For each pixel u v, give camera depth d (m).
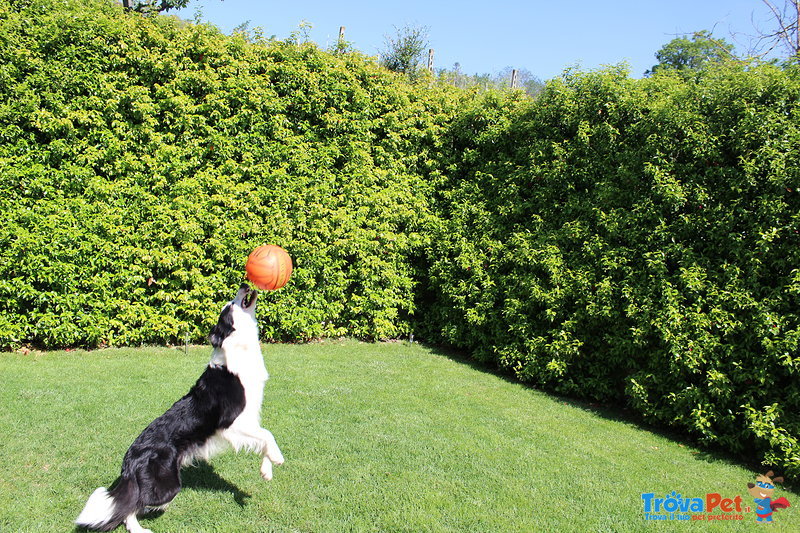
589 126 7.31
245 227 8.04
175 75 7.80
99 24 7.38
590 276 6.82
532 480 4.52
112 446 4.59
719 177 5.77
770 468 5.27
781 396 5.24
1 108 6.87
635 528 3.90
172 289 7.88
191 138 7.93
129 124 7.55
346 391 6.52
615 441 5.66
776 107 5.47
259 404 3.80
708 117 6.01
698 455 5.49
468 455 4.93
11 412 5.14
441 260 8.91
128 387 6.07
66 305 7.18
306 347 8.55
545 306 7.43
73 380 6.17
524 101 8.71
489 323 8.20
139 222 7.61
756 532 3.99
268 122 8.34
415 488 4.23
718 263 5.68
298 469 4.43
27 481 3.97
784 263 5.16
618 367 6.85
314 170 8.66
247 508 3.82
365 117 8.92
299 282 8.55
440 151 9.59
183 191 7.74
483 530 3.71
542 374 7.28
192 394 3.70
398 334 9.80
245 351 3.74
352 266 9.00
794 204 5.27
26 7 7.27
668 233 6.03
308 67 8.74
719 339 5.46
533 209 7.95
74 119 7.31
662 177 6.10
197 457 3.69
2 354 6.96
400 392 6.65
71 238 7.06
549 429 5.82
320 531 3.59
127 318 7.62
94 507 3.12
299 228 8.48
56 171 7.13
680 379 5.91
